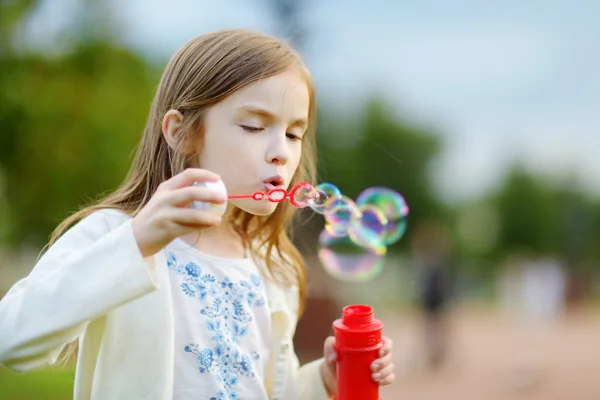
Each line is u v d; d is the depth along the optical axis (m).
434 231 7.04
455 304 11.18
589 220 27.06
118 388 1.09
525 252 25.73
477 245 27.59
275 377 1.35
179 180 0.98
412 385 5.93
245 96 1.21
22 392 4.20
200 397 1.17
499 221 28.00
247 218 1.44
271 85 1.23
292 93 1.25
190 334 1.20
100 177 6.12
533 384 5.78
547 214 27.52
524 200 27.73
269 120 1.23
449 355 7.08
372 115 23.95
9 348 0.96
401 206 2.23
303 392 1.39
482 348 7.83
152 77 7.00
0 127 5.92
